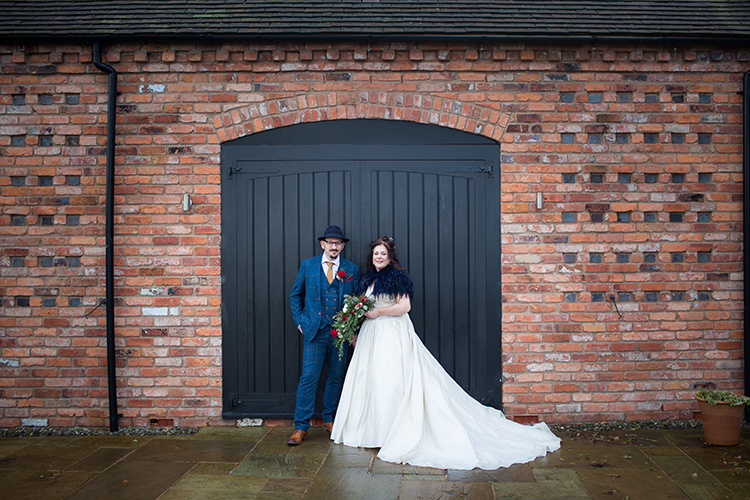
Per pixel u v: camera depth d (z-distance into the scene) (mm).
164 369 4105
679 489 2990
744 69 4137
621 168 4137
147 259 4113
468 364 4152
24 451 3629
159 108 4117
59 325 4098
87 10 4242
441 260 4164
